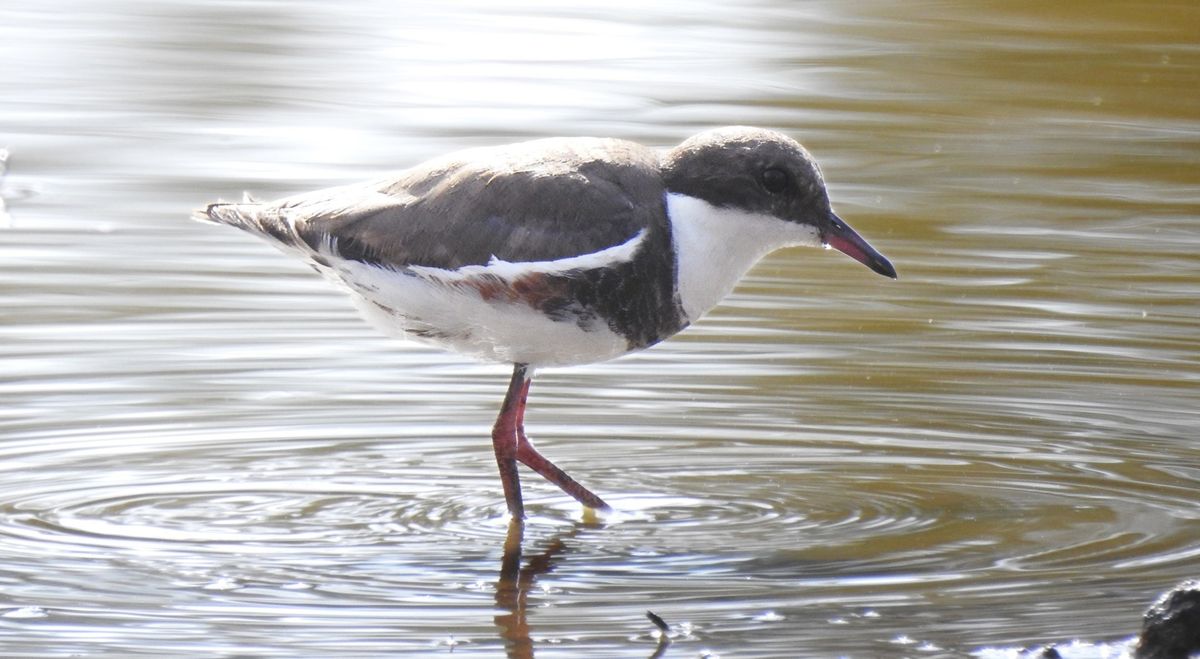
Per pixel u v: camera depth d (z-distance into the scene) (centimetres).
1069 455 1236
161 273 1634
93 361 1402
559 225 1050
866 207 1883
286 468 1195
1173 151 2117
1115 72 2444
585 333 1076
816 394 1377
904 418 1321
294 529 1073
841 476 1195
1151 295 1627
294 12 2730
